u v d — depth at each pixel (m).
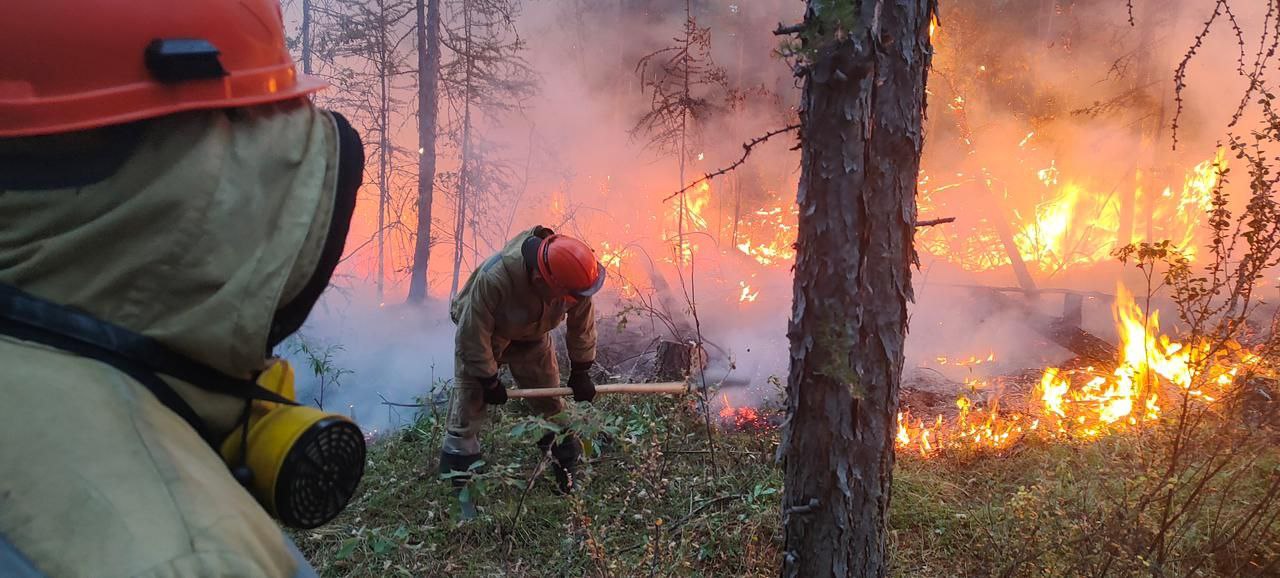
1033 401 5.44
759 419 5.00
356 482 0.88
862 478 2.38
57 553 0.54
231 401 0.77
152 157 0.68
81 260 0.66
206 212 0.69
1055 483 3.61
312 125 0.82
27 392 0.61
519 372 4.34
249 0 0.77
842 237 2.21
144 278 0.67
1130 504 3.23
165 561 0.56
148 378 0.68
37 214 0.65
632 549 3.54
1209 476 3.01
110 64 0.67
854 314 2.24
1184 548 3.05
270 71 0.78
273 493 0.80
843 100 2.13
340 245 0.81
